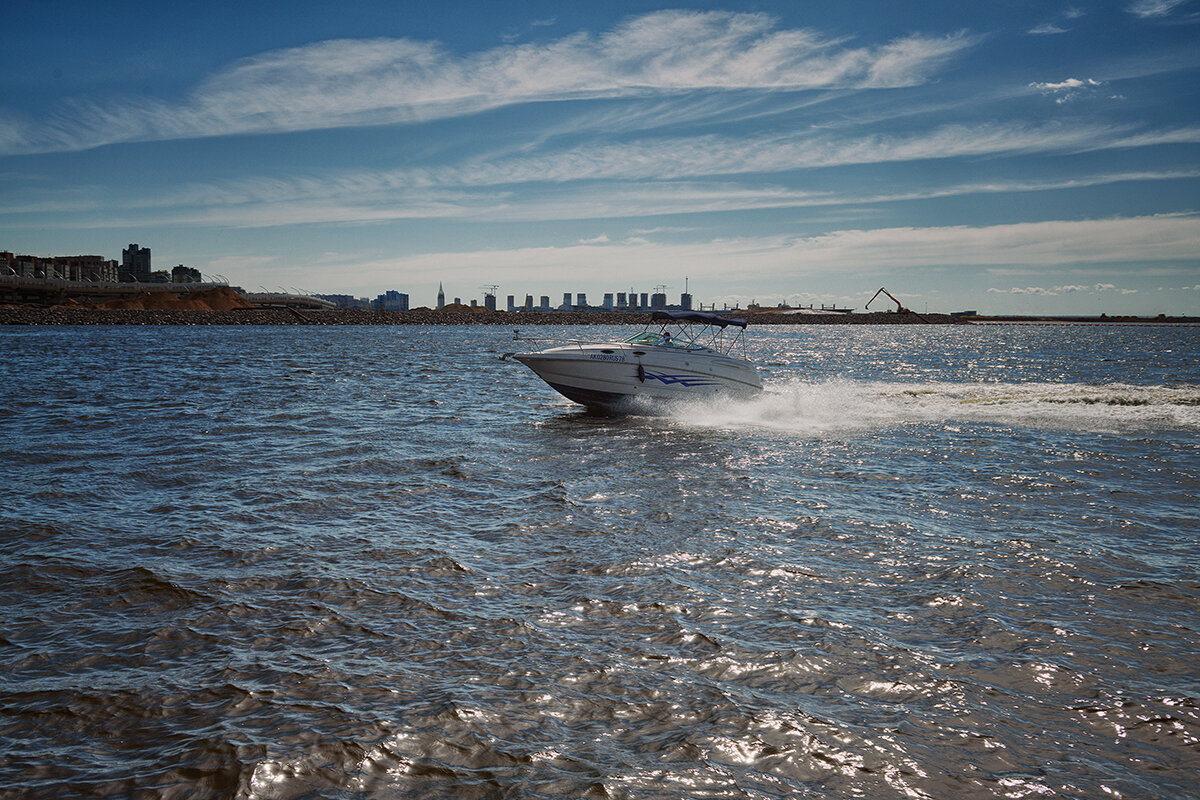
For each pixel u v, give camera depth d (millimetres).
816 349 77000
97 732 4891
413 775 4445
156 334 89625
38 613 6754
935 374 41719
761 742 4789
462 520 9883
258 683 5500
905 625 6543
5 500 10633
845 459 14453
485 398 25188
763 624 6570
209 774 4422
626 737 4863
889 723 5008
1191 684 5496
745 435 17547
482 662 5855
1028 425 18891
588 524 9711
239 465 13289
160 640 6230
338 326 148125
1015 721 5027
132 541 8797
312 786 4328
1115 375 40125
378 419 19562
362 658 5918
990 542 8906
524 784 4367
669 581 7609
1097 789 4332
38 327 108875
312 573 7777
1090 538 9047
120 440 15797
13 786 4316
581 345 21375
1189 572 7797
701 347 21656
